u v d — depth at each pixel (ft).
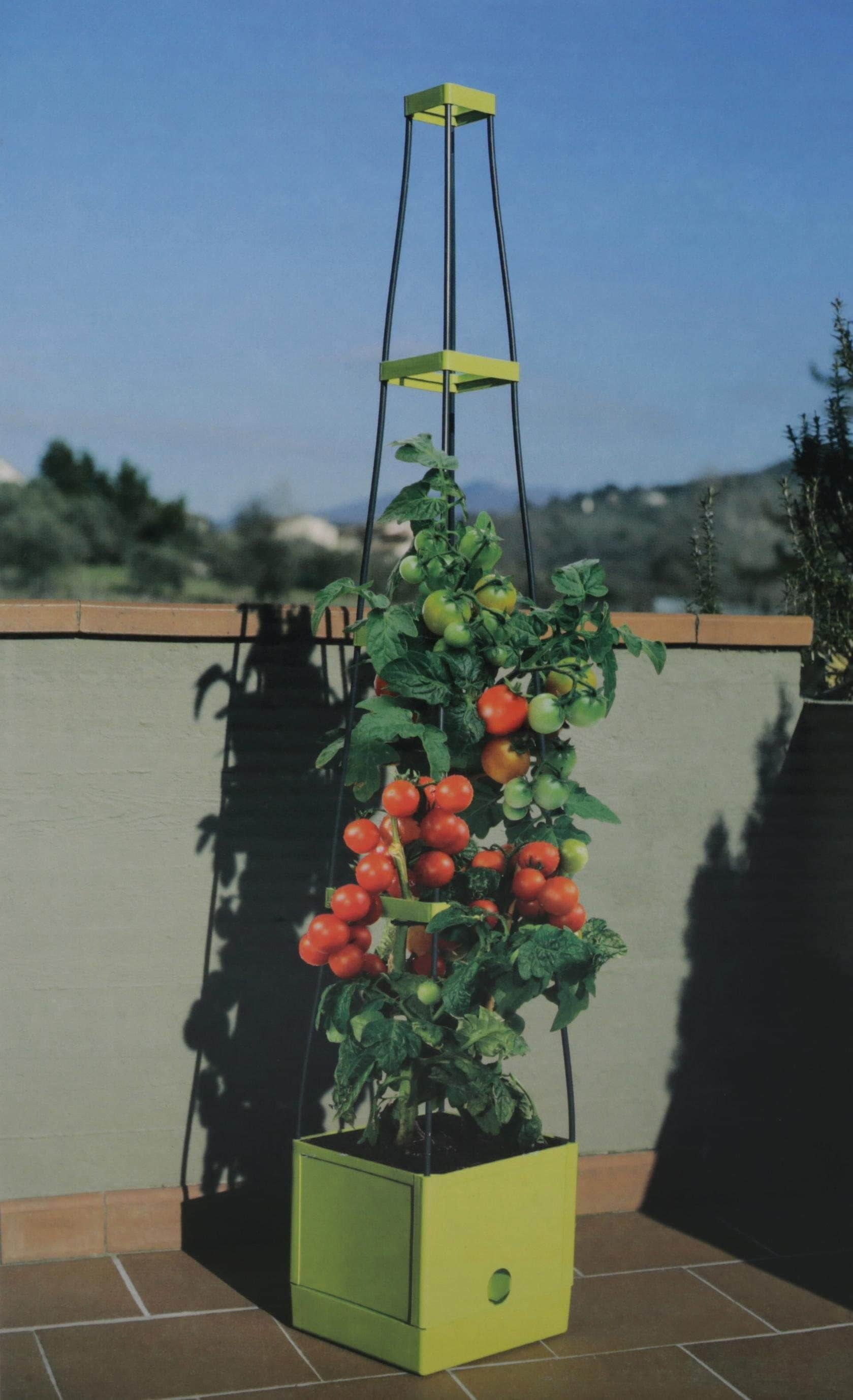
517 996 9.44
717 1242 11.37
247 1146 11.05
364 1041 9.02
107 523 86.89
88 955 10.64
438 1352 9.04
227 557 86.94
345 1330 9.36
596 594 9.30
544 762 9.42
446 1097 9.91
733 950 12.28
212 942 10.89
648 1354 9.45
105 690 10.59
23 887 10.49
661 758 11.99
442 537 9.53
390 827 9.59
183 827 10.80
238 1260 10.71
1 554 85.51
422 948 9.71
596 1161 11.89
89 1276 10.35
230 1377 8.98
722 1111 12.31
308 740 11.05
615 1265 10.86
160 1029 10.82
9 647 10.39
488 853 9.68
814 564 14.97
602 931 9.66
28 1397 8.65
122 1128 10.78
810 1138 12.51
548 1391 8.93
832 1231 11.67
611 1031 11.97
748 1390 9.02
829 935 12.43
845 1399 8.93
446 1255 9.02
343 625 11.03
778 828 12.36
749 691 12.23
